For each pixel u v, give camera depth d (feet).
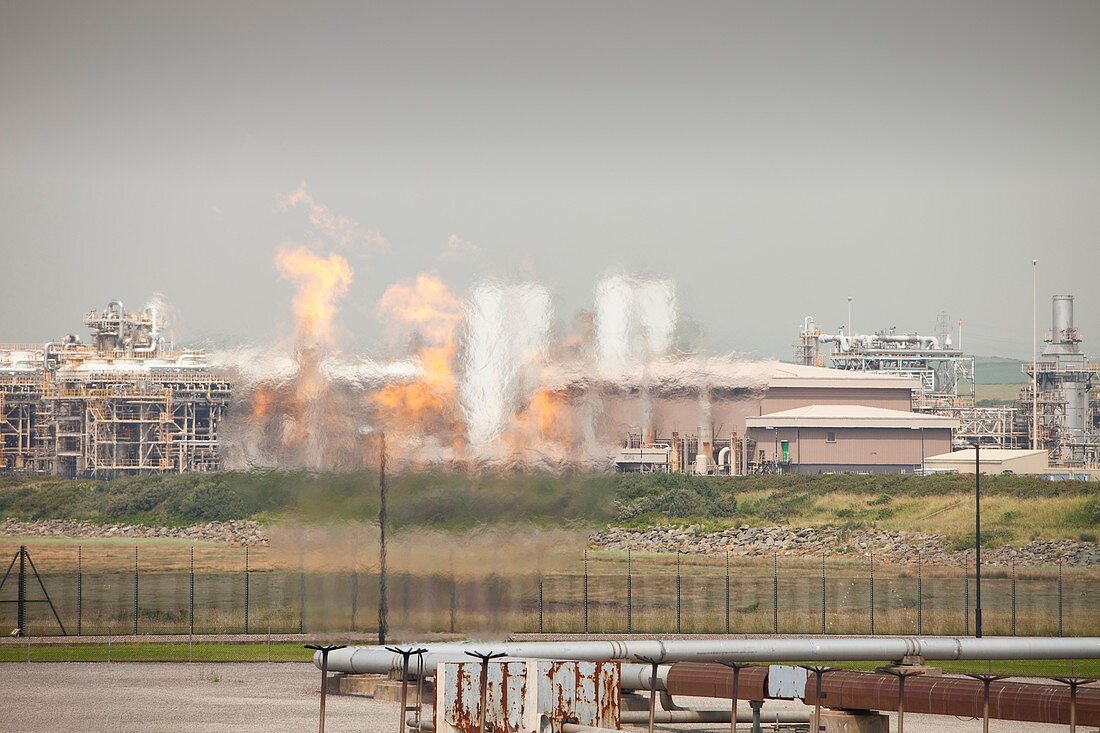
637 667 311.68
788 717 303.27
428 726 274.36
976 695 267.80
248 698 350.02
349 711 323.37
